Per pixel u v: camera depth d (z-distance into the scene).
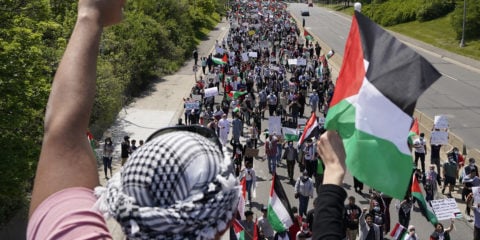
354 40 2.48
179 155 1.46
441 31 72.06
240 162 23.08
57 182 1.48
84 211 1.38
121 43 37.81
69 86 1.60
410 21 83.31
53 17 21.95
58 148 1.55
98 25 1.70
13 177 13.82
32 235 1.37
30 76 14.47
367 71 2.38
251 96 31.39
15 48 13.92
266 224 15.52
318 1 164.62
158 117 32.72
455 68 52.19
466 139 29.45
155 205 1.42
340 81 2.47
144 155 1.47
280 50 53.19
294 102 30.89
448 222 18.88
